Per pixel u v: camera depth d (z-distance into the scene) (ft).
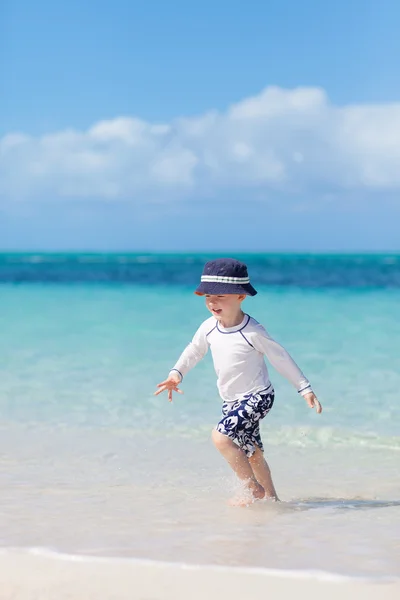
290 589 8.71
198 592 8.65
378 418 20.52
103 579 9.04
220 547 10.37
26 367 28.99
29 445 17.67
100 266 157.99
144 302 62.03
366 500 13.57
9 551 9.99
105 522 11.70
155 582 8.94
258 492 13.53
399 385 25.02
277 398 23.36
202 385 25.38
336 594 8.57
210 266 14.43
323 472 15.74
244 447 14.03
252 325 14.42
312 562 9.68
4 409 21.66
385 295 69.97
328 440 18.44
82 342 36.14
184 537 10.89
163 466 15.93
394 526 11.66
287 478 15.30
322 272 126.00
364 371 27.68
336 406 22.03
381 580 8.94
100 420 20.36
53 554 9.84
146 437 18.58
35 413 21.16
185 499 13.35
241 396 14.28
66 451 17.13
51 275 124.06
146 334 38.99
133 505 12.85
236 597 8.50
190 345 15.37
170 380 15.19
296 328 41.24
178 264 166.40
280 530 11.37
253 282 100.94
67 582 8.96
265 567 9.39
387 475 15.43
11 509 12.48
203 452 17.16
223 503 13.08
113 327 42.47
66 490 13.88
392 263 158.61
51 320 46.83
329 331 39.83
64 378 26.61
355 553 10.12
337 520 12.05
